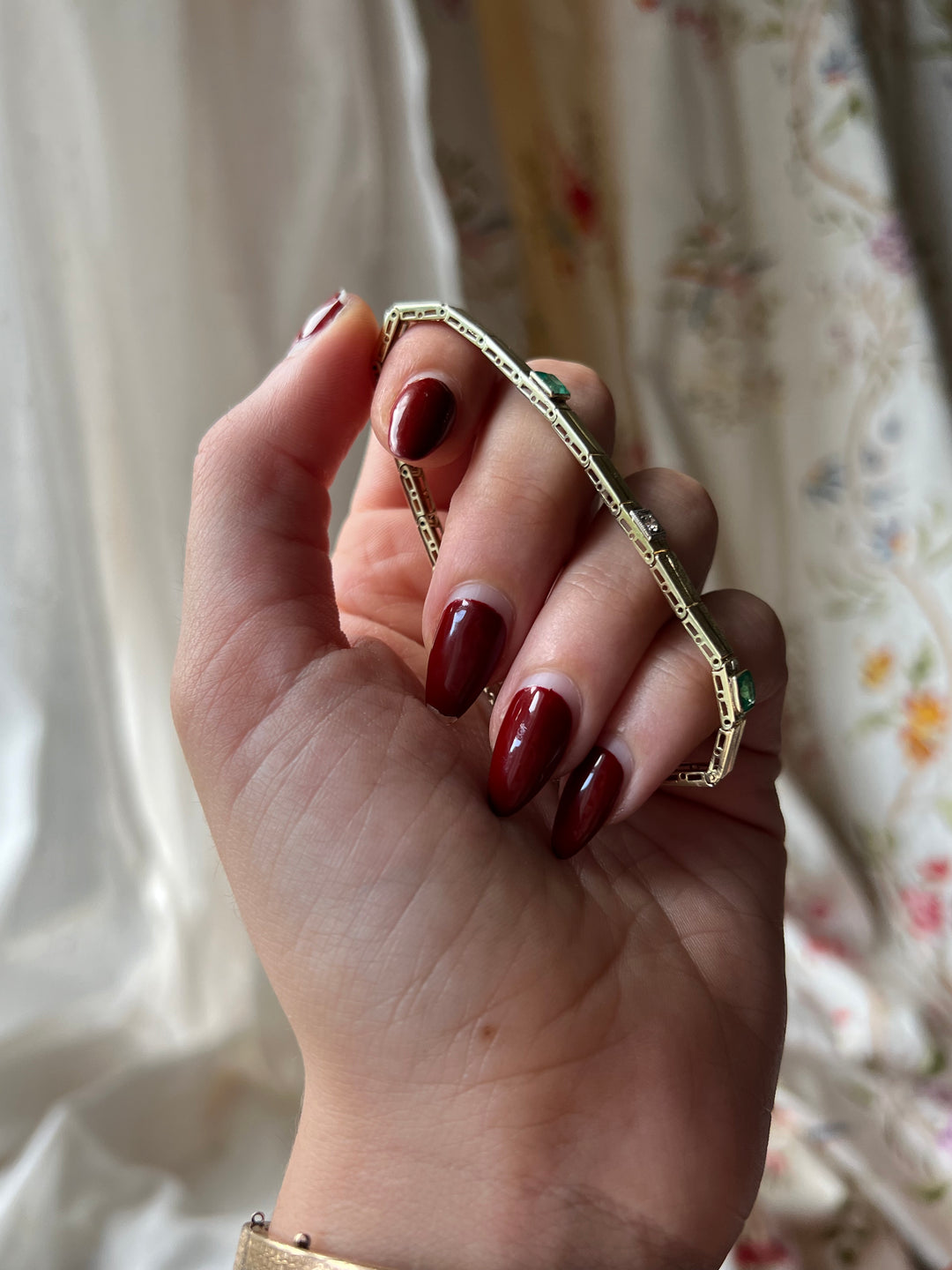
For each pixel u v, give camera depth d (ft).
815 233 0.97
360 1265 0.42
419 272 0.80
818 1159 0.76
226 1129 0.77
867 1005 0.89
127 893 0.78
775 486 1.06
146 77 0.67
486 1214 0.43
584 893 0.48
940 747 1.01
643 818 0.53
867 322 0.97
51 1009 0.76
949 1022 0.92
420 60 0.74
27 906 0.75
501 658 0.44
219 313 0.74
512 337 0.87
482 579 0.44
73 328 0.70
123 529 0.74
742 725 0.44
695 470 1.02
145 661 0.76
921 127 1.00
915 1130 0.80
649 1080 0.45
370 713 0.47
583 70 0.93
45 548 0.70
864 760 1.06
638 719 0.44
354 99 0.75
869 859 1.05
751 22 0.92
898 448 0.99
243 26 0.72
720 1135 0.45
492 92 0.89
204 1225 0.68
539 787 0.43
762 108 0.95
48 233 0.67
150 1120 0.74
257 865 0.46
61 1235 0.65
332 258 0.78
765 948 0.50
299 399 0.47
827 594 1.06
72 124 0.67
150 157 0.69
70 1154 0.69
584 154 0.95
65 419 0.69
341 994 0.45
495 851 0.45
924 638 1.01
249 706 0.46
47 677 0.72
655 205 0.94
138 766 0.78
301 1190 0.45
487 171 0.85
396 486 0.62
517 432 0.45
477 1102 0.43
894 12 0.97
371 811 0.45
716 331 1.00
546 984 0.44
